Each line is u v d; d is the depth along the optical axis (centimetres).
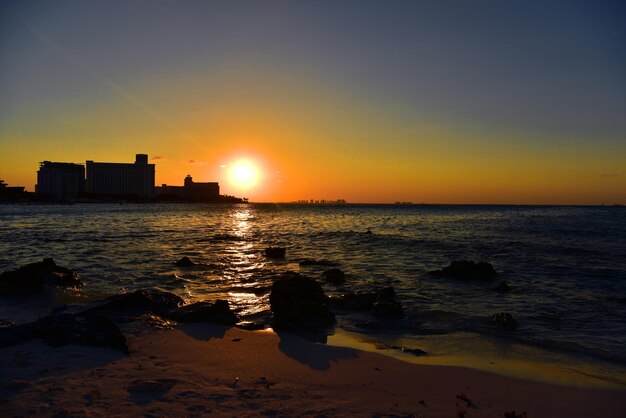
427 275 1875
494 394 686
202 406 584
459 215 10625
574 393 699
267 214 11444
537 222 6769
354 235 4050
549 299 1439
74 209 13462
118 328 905
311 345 918
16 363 719
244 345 900
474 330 1066
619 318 1198
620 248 2923
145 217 7944
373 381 719
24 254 2333
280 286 1141
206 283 1628
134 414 550
